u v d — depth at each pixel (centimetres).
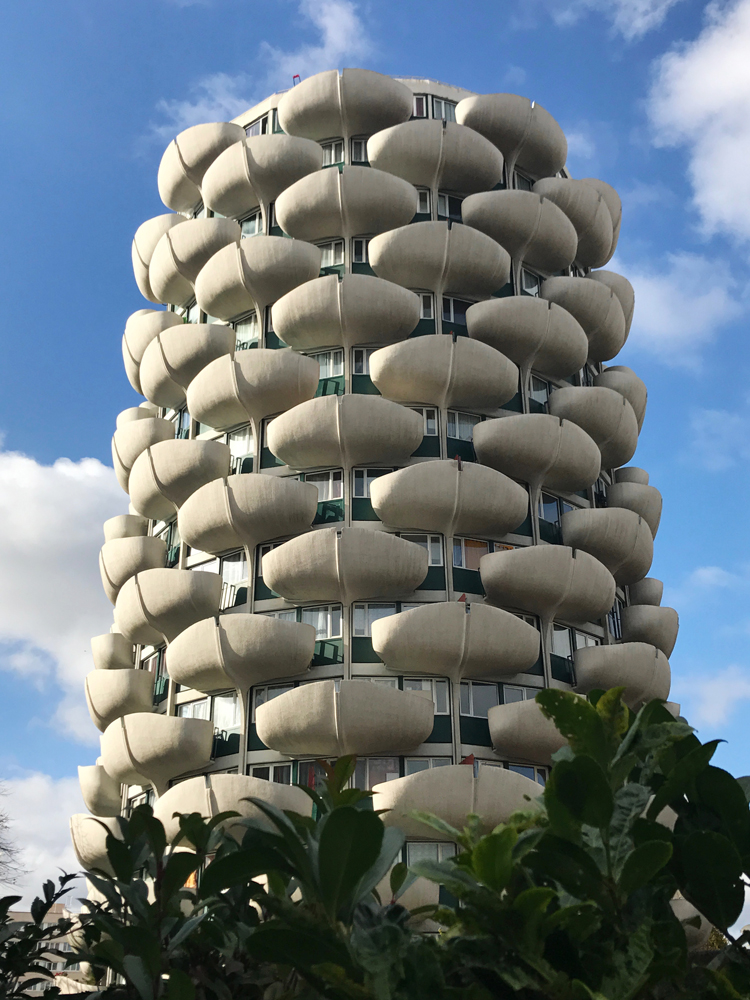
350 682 3186
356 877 509
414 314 4041
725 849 534
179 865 663
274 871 588
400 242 4131
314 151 4522
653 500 4559
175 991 594
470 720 3484
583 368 4894
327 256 4431
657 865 507
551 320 4169
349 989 497
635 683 3678
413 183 4584
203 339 4269
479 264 4197
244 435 4200
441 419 3994
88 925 825
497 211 4394
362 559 3422
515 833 515
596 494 4584
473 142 4506
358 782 3322
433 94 5034
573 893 538
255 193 4600
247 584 3831
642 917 531
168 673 3844
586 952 511
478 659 3366
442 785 2984
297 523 3700
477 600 3688
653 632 4284
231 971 700
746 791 618
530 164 4962
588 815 518
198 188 5047
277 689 3562
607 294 4600
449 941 555
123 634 4231
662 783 595
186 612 3728
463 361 3869
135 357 4922
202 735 3484
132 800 3962
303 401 3994
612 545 4000
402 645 3328
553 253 4572
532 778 3466
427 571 3647
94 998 691
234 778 3064
